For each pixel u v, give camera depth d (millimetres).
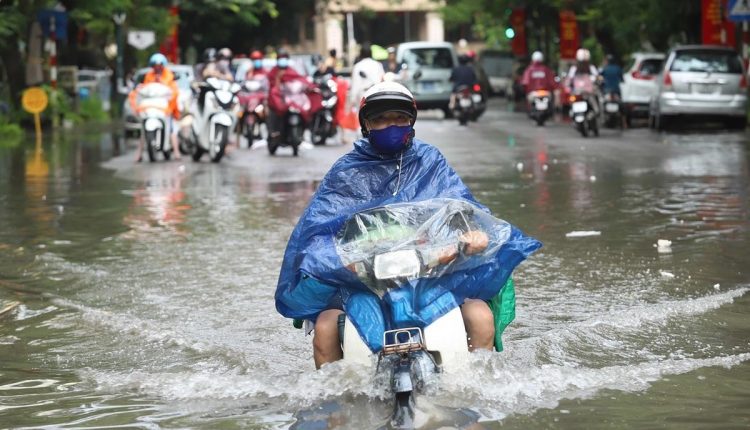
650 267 16016
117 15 74812
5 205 25312
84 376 10906
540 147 41000
